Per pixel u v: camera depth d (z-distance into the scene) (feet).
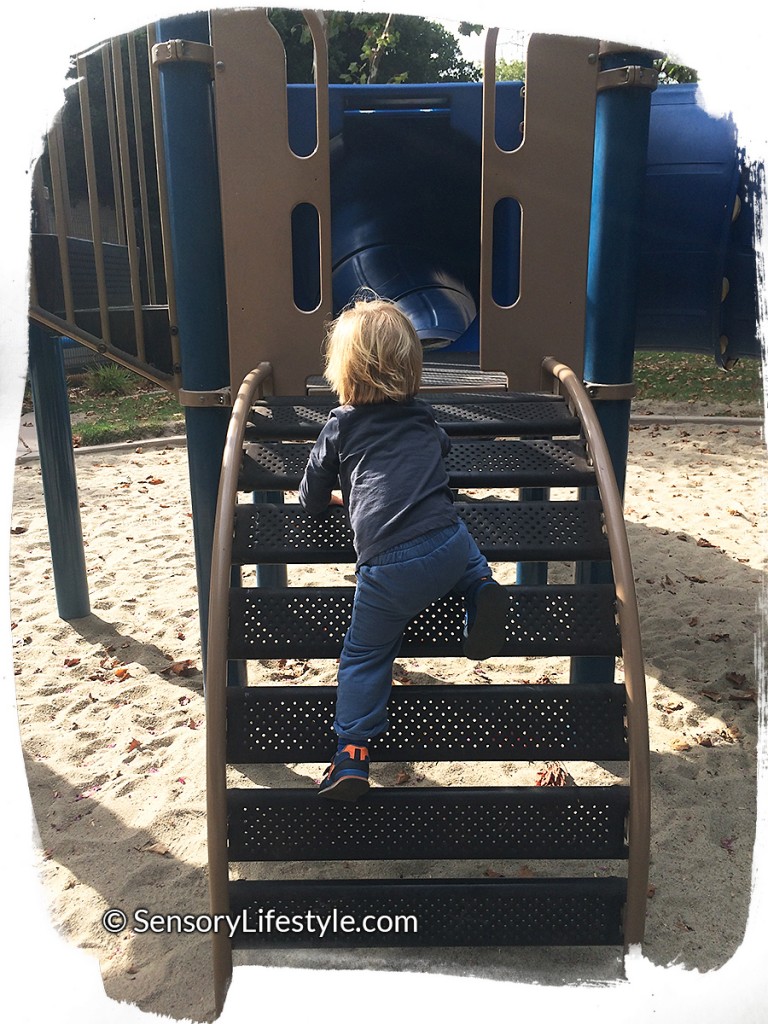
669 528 21.38
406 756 7.80
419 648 8.01
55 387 15.56
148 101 42.52
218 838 7.50
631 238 10.32
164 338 12.72
